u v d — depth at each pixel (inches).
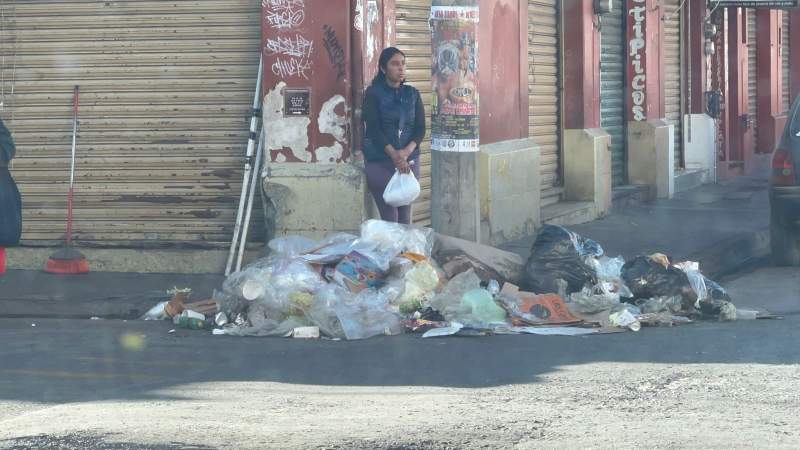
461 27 534.3
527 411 320.2
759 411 316.5
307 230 564.1
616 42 932.0
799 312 495.8
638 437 289.1
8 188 443.2
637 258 493.0
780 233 620.7
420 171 623.8
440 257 501.0
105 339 447.8
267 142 564.7
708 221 800.3
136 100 582.2
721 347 411.8
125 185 586.6
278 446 285.0
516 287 479.2
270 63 560.7
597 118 848.3
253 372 384.2
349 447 283.4
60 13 583.8
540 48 791.7
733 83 1201.4
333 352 417.1
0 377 378.6
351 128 561.6
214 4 572.1
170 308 488.4
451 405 328.8
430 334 442.3
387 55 528.1
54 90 587.2
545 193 798.5
